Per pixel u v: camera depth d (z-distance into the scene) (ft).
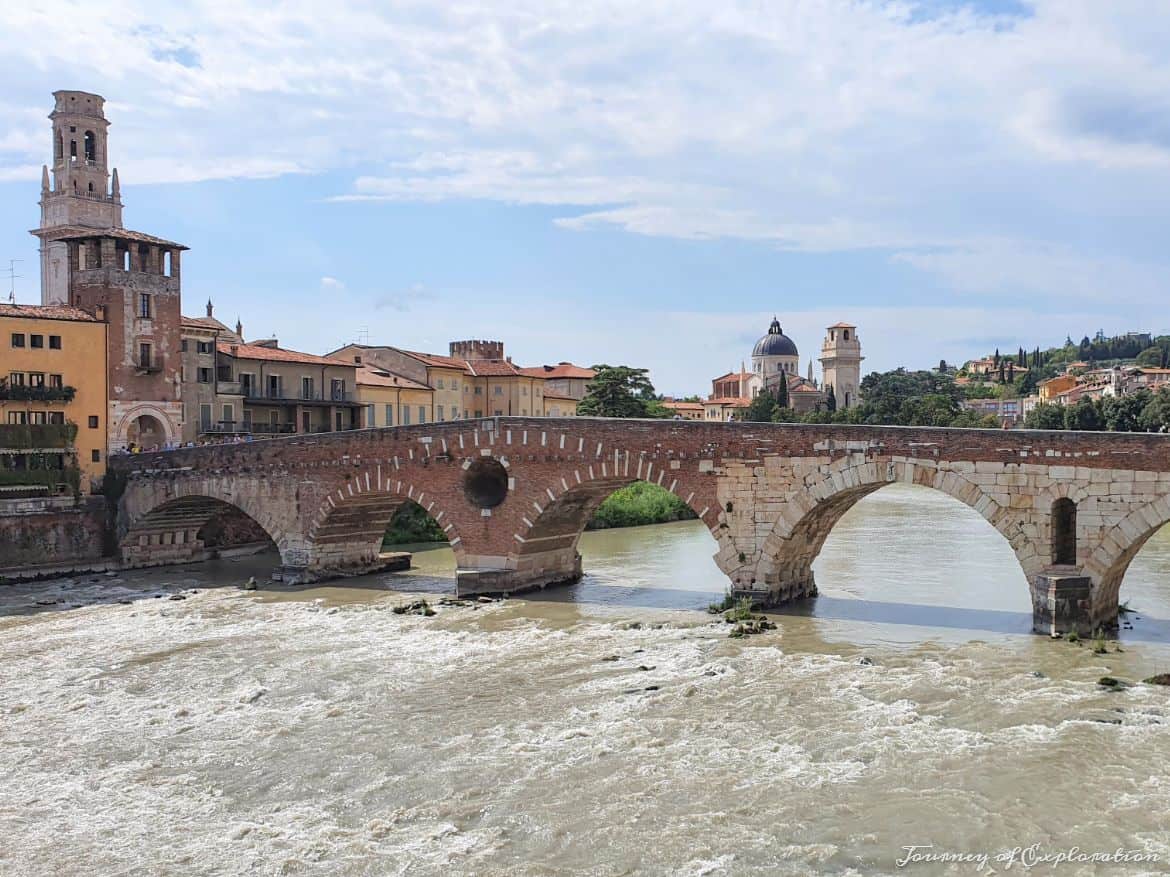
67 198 379.35
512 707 138.21
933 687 139.95
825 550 264.11
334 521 239.71
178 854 97.71
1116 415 541.75
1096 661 150.30
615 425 201.26
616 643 171.73
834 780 110.01
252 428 352.08
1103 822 98.43
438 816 104.68
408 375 434.71
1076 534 164.76
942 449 172.86
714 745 121.19
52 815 107.45
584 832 99.81
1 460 258.57
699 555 277.03
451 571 254.88
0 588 238.27
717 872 91.30
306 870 93.91
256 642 180.24
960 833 97.14
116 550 264.93
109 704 144.87
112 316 286.66
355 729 131.34
